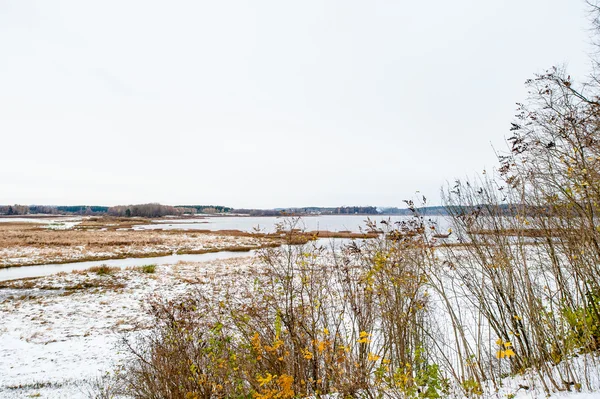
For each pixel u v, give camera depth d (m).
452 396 3.79
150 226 66.56
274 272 4.80
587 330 3.50
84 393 6.26
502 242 4.37
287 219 4.63
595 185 3.40
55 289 14.98
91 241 32.31
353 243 4.63
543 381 3.17
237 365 4.07
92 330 9.87
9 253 25.36
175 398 4.35
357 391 3.51
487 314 4.60
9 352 8.41
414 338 5.14
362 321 4.24
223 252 28.45
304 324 4.11
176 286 15.00
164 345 4.98
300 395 3.61
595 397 2.81
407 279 4.51
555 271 3.97
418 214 4.48
